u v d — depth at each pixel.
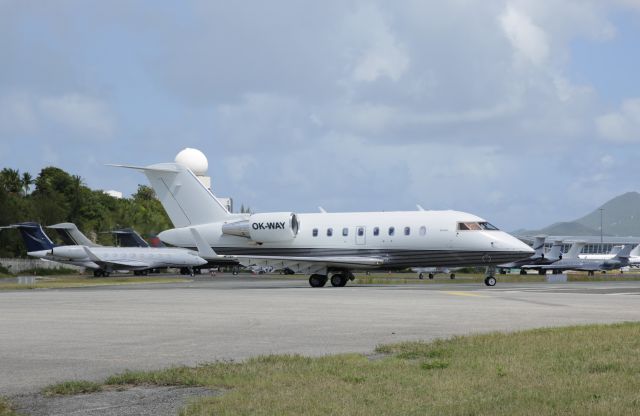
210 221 47.66
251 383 10.25
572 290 36.97
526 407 8.27
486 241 42.25
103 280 68.44
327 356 12.73
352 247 44.44
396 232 43.72
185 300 29.47
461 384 9.91
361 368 11.41
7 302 29.03
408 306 24.86
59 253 82.88
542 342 13.85
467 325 18.47
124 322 19.94
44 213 103.75
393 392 9.48
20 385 10.73
